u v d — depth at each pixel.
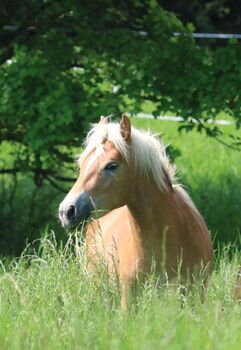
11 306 9.49
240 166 20.25
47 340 8.01
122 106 14.26
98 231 10.74
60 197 17.20
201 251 10.26
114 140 9.73
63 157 15.21
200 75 14.40
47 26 15.62
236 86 14.30
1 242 15.22
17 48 14.74
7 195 17.61
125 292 9.76
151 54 14.72
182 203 10.35
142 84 14.35
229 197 16.97
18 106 14.30
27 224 15.46
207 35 20.05
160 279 9.82
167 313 8.05
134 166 9.79
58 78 14.45
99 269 9.83
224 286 10.21
